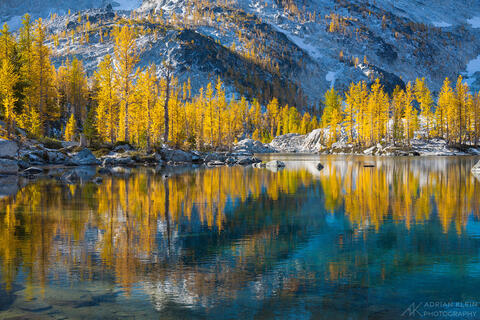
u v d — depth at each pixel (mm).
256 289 6996
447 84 96188
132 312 5992
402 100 103188
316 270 8078
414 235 11141
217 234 11250
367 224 12719
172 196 19391
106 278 7488
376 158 69938
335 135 111250
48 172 34406
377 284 7277
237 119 135875
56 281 7312
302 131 159375
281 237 10953
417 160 60594
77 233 11258
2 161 32250
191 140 77312
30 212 14648
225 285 7188
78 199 18141
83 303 6320
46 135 68625
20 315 5832
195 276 7652
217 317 5844
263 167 45188
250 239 10727
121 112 70375
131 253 9219
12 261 8516
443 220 13250
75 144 56625
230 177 30578
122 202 17281
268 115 175375
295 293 6820
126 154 51750
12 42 64312
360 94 102812
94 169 39031
